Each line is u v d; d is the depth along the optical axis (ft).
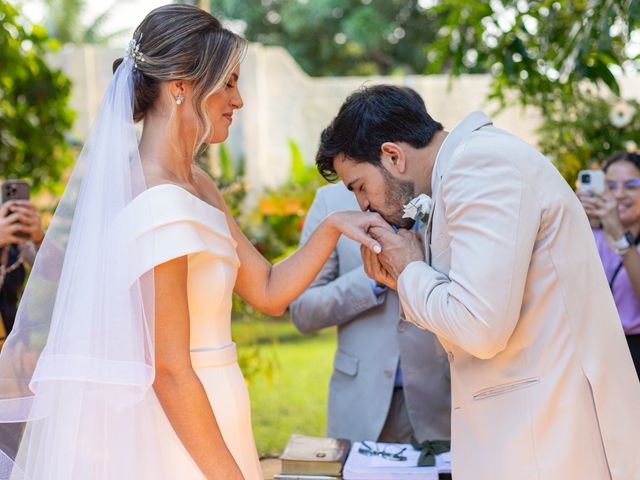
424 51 15.39
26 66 17.94
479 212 6.02
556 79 13.89
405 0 57.26
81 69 31.01
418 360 9.48
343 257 10.06
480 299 5.87
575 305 6.23
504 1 13.92
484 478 6.40
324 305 9.77
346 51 59.62
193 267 6.40
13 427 6.59
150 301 5.91
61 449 6.04
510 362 6.34
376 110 6.84
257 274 7.83
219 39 6.43
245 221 18.90
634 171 11.24
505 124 26.96
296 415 19.52
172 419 6.04
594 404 6.23
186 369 6.04
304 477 7.89
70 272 6.14
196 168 7.60
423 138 6.82
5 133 19.17
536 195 6.10
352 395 9.82
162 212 6.08
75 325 6.00
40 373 6.04
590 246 6.45
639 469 6.29
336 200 9.98
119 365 5.85
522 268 5.95
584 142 18.74
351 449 8.48
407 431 9.72
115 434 6.03
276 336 29.53
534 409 6.20
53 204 19.29
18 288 9.95
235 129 33.14
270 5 60.49
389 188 6.91
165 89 6.42
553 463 6.14
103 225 6.12
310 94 33.78
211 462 5.99
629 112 18.86
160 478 6.12
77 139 29.81
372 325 9.75
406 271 6.59
